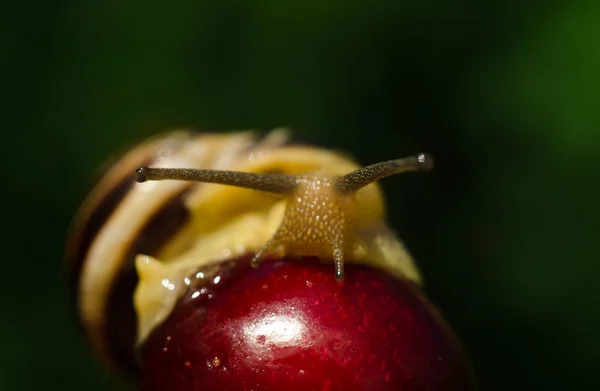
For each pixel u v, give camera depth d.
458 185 0.29
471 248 0.28
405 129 0.29
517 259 0.28
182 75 0.28
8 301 0.26
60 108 0.28
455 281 0.28
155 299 0.14
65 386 0.26
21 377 0.25
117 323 0.15
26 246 0.27
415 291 0.14
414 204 0.29
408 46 0.29
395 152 0.29
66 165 0.27
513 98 0.28
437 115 0.29
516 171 0.28
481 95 0.28
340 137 0.29
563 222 0.27
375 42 0.29
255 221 0.14
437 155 0.29
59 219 0.27
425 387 0.13
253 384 0.13
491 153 0.28
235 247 0.14
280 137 0.15
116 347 0.15
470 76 0.29
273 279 0.13
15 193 0.27
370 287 0.13
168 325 0.14
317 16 0.29
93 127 0.28
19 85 0.28
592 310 0.27
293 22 0.29
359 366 0.13
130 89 0.28
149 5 0.28
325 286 0.13
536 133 0.27
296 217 0.14
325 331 0.13
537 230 0.28
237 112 0.29
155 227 0.14
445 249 0.29
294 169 0.14
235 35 0.29
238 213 0.14
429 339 0.13
